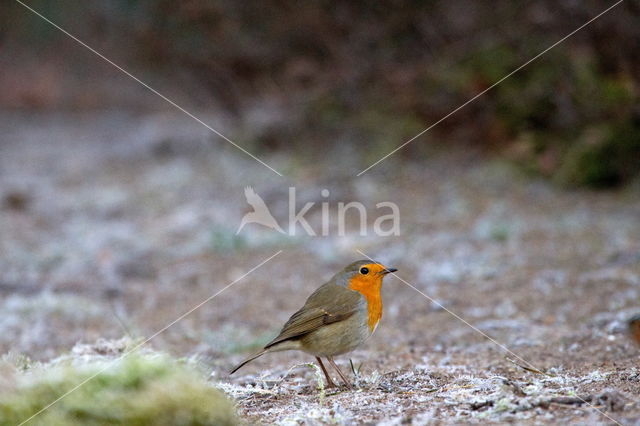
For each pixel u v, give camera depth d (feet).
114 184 62.49
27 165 72.02
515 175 53.78
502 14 55.98
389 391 21.61
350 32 61.67
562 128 53.52
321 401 20.52
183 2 66.54
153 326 32.99
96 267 42.19
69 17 102.99
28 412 15.43
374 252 42.50
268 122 65.21
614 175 50.83
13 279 39.83
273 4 63.31
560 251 39.45
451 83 57.57
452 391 20.57
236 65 65.46
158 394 15.53
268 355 28.96
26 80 107.04
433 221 47.03
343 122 62.64
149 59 73.97
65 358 24.73
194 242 46.52
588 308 31.24
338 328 22.76
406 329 31.14
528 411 17.88
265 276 40.14
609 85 50.72
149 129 85.97
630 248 38.40
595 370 23.21
